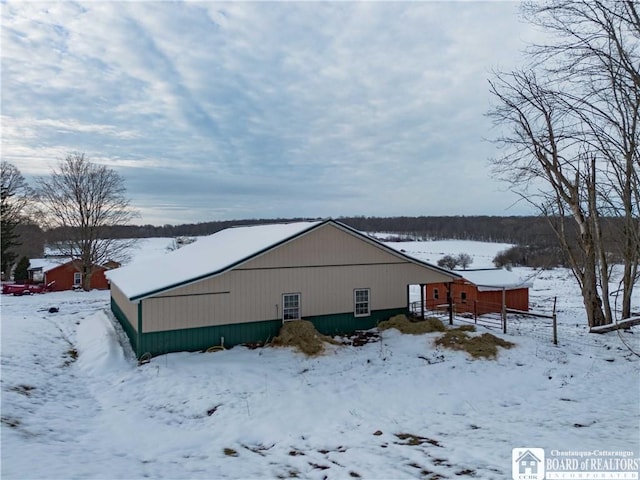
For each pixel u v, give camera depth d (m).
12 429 7.97
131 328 16.88
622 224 18.11
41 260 52.00
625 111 13.13
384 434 9.26
